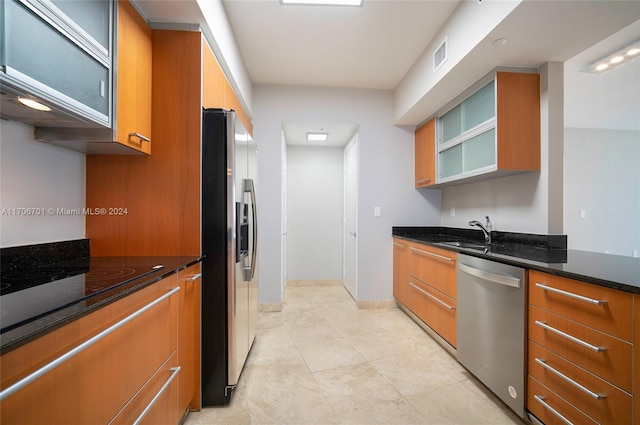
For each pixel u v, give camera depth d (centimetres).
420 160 333
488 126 218
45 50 93
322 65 290
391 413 157
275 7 207
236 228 177
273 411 159
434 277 243
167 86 162
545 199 205
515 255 170
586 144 456
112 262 141
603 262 143
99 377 81
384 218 344
